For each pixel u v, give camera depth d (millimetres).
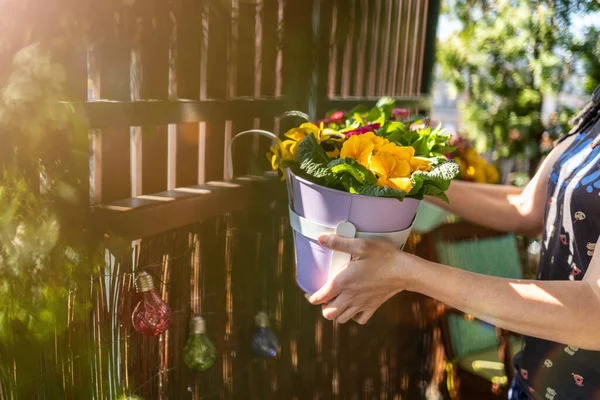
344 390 2061
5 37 898
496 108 3332
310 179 1050
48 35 945
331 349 1977
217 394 1499
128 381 1215
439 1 2703
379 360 2221
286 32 1629
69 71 1046
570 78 3164
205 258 1410
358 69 2055
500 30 3215
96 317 1118
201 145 1476
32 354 1004
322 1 1709
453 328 1956
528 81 3256
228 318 1514
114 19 1074
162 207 1218
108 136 1205
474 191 1377
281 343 1737
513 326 910
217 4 1395
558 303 876
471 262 1960
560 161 1103
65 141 991
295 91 1680
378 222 978
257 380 1651
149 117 1214
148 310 1130
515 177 3377
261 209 1606
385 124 1139
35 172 950
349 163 921
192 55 1361
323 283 1059
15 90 882
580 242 1003
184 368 1372
